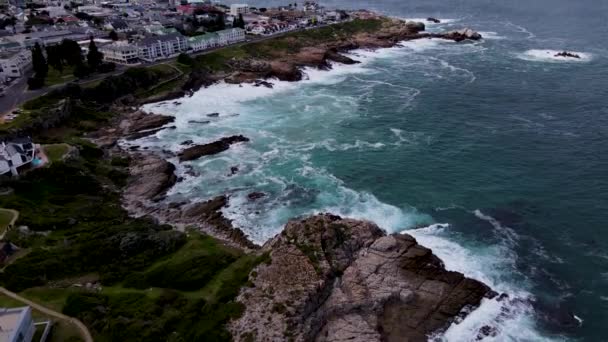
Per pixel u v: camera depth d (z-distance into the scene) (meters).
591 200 94.25
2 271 67.62
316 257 69.62
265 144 122.25
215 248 78.06
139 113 137.62
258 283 65.75
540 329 64.44
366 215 90.25
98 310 60.66
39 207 85.69
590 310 67.62
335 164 111.12
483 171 106.69
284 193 98.75
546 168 107.44
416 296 68.12
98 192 95.88
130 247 74.44
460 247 80.38
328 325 62.72
